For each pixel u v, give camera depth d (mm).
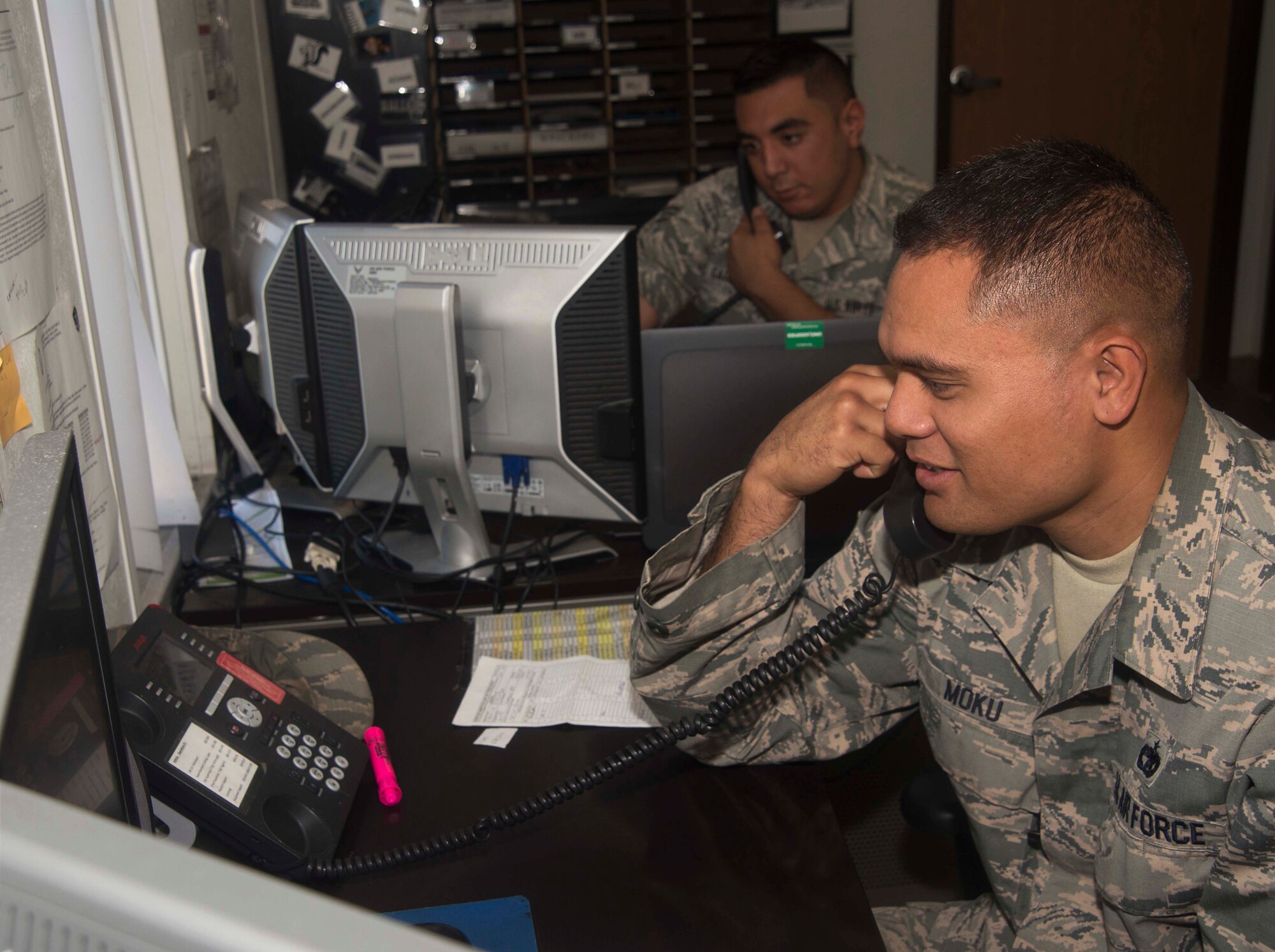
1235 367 4258
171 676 949
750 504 1052
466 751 1116
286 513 1705
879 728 1199
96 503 1195
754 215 2258
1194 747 866
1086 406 785
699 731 1063
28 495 581
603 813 1033
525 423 1438
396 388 1449
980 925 1138
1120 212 765
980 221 767
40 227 1068
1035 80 3977
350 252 1452
